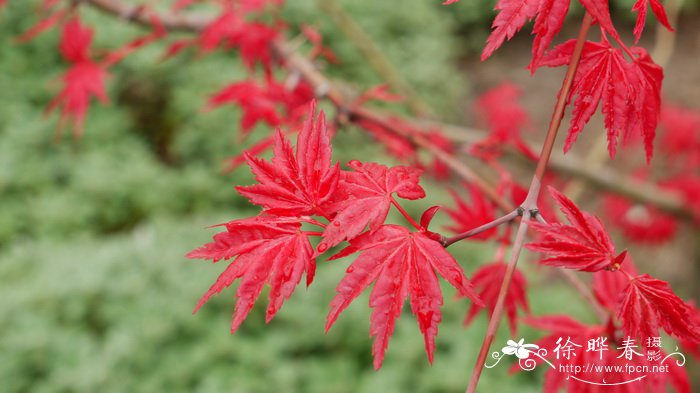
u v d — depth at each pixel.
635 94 0.54
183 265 1.72
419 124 1.09
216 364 1.53
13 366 1.47
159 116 2.33
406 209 1.92
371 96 0.82
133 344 1.51
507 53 3.02
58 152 2.10
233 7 0.86
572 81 0.54
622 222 1.78
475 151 0.80
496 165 0.77
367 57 1.31
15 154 2.04
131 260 1.73
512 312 0.67
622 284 0.62
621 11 2.89
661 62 1.40
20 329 1.55
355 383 1.53
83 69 0.97
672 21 1.39
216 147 2.17
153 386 1.47
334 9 1.24
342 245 1.81
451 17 3.04
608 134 0.54
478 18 3.05
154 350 1.53
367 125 0.80
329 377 1.53
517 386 1.50
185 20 0.91
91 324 1.62
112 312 1.60
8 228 1.91
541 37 0.52
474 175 0.71
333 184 0.54
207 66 2.33
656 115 0.55
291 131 0.76
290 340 1.59
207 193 2.09
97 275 1.66
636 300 0.53
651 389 0.58
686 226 2.17
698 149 1.72
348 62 2.43
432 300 0.52
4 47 2.27
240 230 0.54
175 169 2.22
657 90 0.55
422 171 0.55
